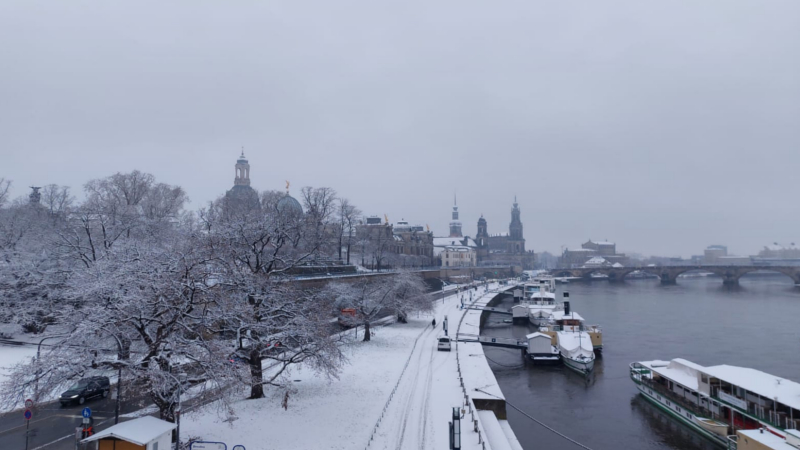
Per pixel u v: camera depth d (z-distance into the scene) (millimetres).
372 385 50062
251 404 41875
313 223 106562
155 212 108438
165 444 27391
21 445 31750
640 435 49344
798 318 129000
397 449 34219
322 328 44188
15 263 63594
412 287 97875
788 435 36188
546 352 77812
